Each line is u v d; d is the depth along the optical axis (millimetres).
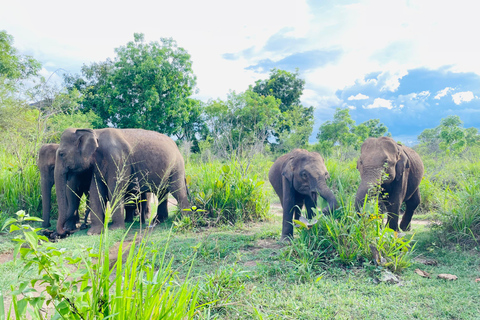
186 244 5602
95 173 7191
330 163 11492
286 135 29812
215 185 7887
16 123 13234
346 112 45031
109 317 1936
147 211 8648
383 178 5363
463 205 5660
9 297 3531
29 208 7949
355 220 4641
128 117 26984
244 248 5625
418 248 5402
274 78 40844
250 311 3207
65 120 19141
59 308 1887
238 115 24922
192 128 29453
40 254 1913
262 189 8422
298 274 4172
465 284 3863
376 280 4070
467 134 37000
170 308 2170
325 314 3213
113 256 5320
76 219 8008
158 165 7852
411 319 3129
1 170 8453
